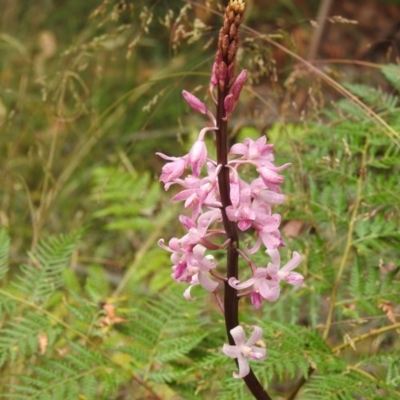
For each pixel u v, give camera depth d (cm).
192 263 243
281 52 707
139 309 378
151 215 537
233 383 322
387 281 371
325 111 455
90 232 625
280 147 481
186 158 239
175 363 369
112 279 575
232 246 247
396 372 331
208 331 370
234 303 253
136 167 678
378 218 394
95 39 507
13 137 652
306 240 403
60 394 339
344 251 399
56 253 394
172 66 714
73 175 647
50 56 726
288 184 424
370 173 415
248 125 613
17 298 378
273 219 241
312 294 381
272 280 246
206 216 242
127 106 664
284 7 819
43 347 361
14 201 609
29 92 684
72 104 685
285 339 335
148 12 502
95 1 768
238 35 231
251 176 444
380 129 429
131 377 356
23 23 749
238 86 233
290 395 361
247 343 249
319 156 432
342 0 828
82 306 380
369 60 739
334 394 306
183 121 702
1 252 398
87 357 359
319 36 712
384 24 809
